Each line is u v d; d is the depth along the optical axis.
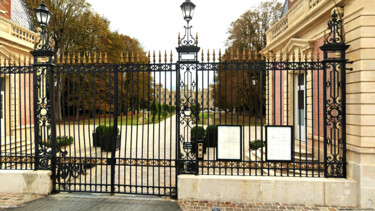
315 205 4.68
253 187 4.79
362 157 4.57
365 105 4.54
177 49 5.01
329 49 4.79
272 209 4.50
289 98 8.45
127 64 5.18
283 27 9.05
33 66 5.30
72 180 6.50
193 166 5.04
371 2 4.56
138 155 9.62
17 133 9.06
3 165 6.73
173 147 11.40
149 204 4.69
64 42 21.55
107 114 32.34
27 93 9.64
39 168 5.35
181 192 4.89
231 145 5.01
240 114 30.06
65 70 5.34
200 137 9.28
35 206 4.57
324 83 4.88
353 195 4.64
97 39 23.47
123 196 5.10
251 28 24.50
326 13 5.91
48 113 5.34
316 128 6.73
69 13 19.91
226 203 4.76
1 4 10.30
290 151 4.92
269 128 4.95
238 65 4.98
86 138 14.35
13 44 8.70
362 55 4.57
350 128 4.82
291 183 4.75
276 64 4.96
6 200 4.85
